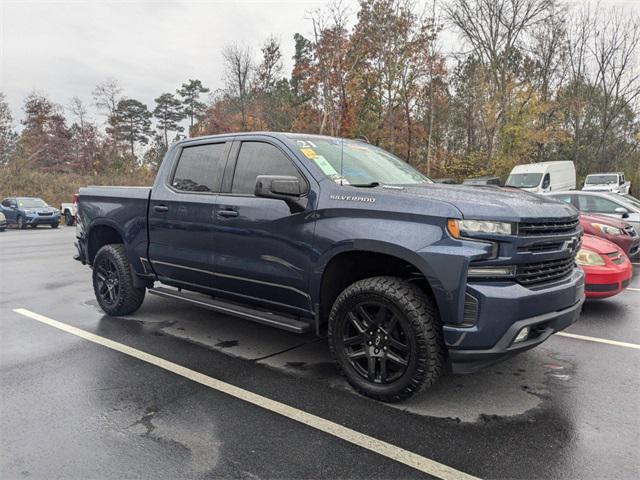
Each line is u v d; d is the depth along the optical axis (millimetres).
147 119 73500
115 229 5281
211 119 40094
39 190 34250
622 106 32312
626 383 3666
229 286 4176
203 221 4250
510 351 2932
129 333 4875
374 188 3385
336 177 3605
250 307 4199
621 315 5695
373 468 2520
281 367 3971
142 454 2641
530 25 29250
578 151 33281
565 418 3090
